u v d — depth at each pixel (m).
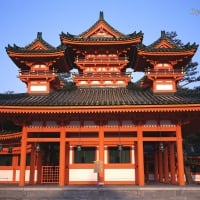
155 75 30.53
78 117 26.52
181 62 31.97
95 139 26.47
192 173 36.53
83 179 27.78
